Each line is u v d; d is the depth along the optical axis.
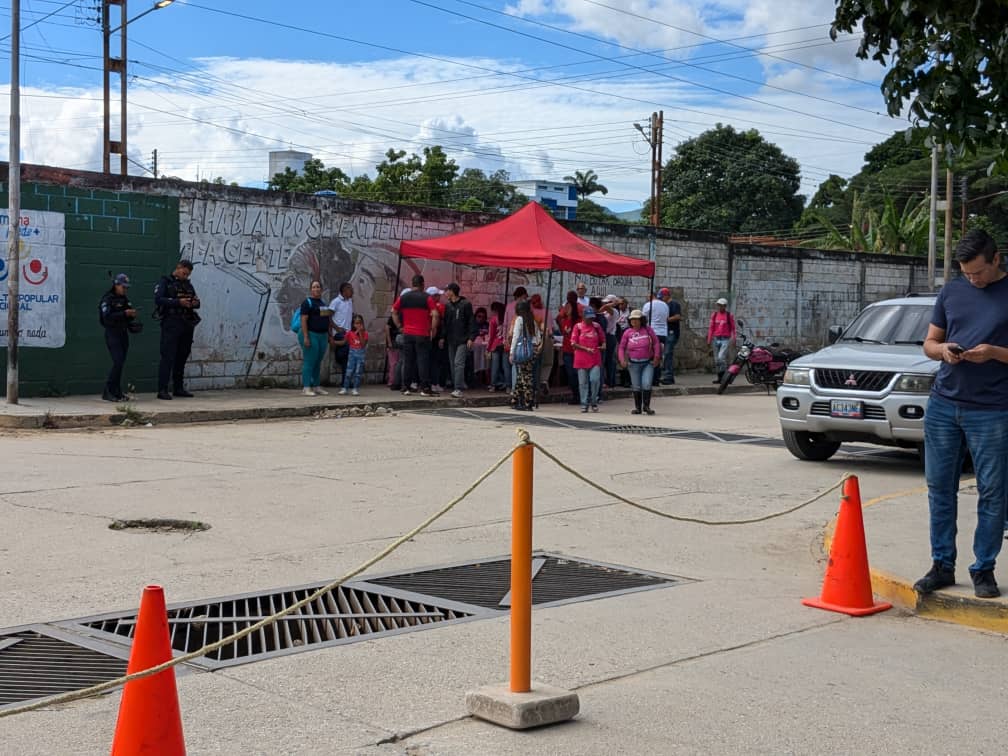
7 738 4.27
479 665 5.27
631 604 6.50
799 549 8.20
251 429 14.83
